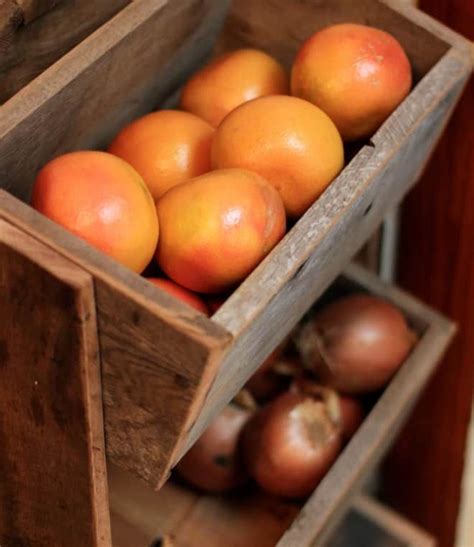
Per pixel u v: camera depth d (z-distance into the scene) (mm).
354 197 1104
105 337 998
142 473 1076
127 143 1174
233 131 1114
